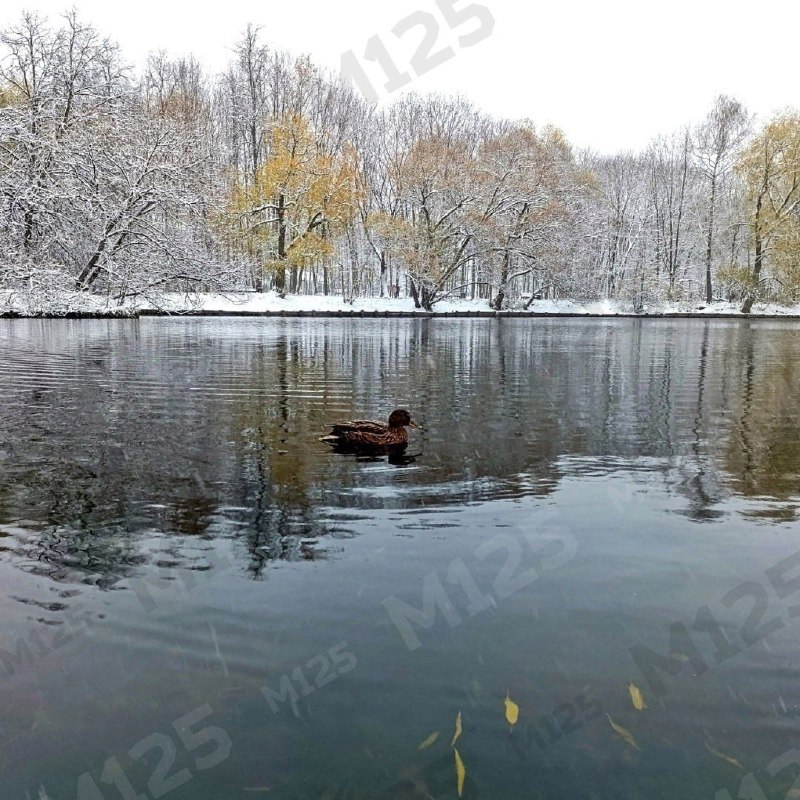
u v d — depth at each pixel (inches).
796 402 482.6
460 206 1766.7
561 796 106.7
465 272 2201.0
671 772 111.3
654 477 285.0
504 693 131.3
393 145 1812.3
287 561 193.5
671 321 1785.2
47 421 390.3
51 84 1210.0
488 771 111.3
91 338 945.5
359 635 152.2
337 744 117.2
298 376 589.3
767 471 296.7
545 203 1823.3
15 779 109.5
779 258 1937.7
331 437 346.3
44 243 1118.4
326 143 1726.1
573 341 1042.1
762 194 1942.7
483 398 489.7
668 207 2400.3
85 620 158.4
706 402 482.6
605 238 2170.3
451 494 258.5
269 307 1729.8
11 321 1200.8
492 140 1807.3
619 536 214.8
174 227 1379.2
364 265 2066.9
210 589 174.9
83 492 258.1
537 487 269.1
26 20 1198.3
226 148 1924.2
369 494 257.1
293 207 1781.5
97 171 1208.8
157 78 1886.1
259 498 251.9
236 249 1717.5
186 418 402.0
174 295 1489.9
